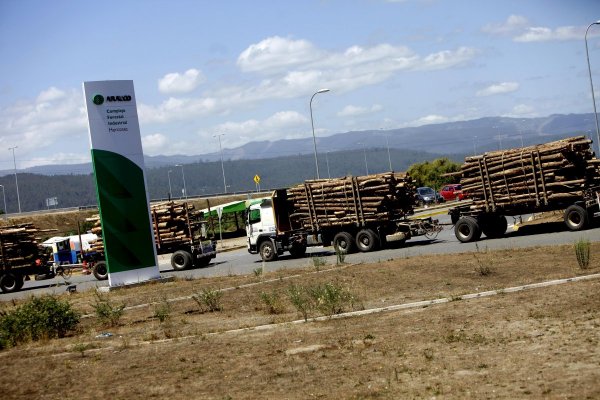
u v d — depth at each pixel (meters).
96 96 30.09
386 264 26.47
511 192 31.41
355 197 34.66
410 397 9.35
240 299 22.23
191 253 40.34
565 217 30.36
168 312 20.28
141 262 30.86
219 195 122.56
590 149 30.45
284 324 16.38
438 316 15.09
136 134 30.84
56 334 18.31
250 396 10.24
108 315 19.94
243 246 55.56
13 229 42.03
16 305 28.11
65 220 106.00
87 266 45.69
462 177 33.06
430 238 37.91
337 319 16.41
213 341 15.02
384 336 13.66
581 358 10.18
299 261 34.91
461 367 10.63
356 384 10.31
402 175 35.78
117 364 13.45
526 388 9.09
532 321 13.22
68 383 12.16
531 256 23.41
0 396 11.54
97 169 30.14
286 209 37.50
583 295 15.04
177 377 11.91
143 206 30.98
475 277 20.81
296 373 11.38
